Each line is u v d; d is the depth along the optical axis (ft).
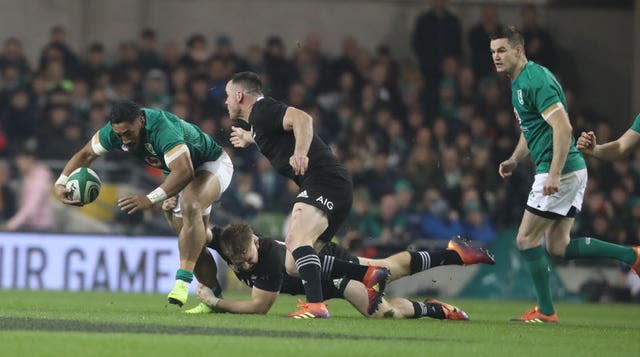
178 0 235.81
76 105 192.95
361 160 187.83
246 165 187.01
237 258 89.76
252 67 208.44
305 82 209.15
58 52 204.23
